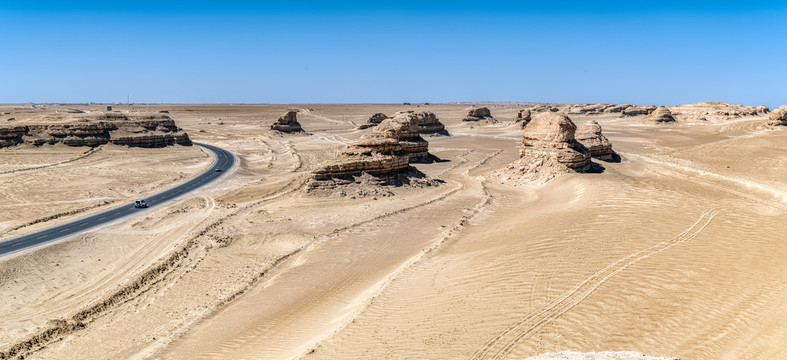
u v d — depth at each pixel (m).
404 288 22.94
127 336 23.22
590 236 25.78
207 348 20.58
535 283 20.34
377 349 16.73
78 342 22.78
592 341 15.28
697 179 50.75
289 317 23.19
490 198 47.84
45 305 27.42
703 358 13.90
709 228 25.89
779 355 13.59
